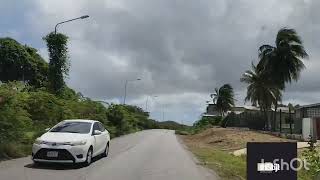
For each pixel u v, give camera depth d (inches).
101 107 1926.7
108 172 693.3
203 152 1210.0
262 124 2992.1
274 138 1856.5
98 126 871.1
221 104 4611.2
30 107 1156.5
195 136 2610.7
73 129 782.5
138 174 688.4
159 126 5132.9
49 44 1483.8
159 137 2102.6
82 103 1657.2
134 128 3004.4
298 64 2501.2
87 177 631.2
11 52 2461.9
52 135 735.7
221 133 2151.8
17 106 834.2
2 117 783.1
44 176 616.4
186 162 897.5
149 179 642.2
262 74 2635.3
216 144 1802.4
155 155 1032.8
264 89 2854.3
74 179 605.6
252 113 3107.8
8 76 2477.9
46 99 1200.2
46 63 2620.6
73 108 1496.1
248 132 2102.6
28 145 880.3
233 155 1181.1
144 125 4259.4
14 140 826.8
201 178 673.0
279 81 2509.8
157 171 734.5
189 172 737.6
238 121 3321.9
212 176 700.0
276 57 2484.0
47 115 1200.2
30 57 2527.1
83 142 735.1
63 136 731.4
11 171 645.3
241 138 1822.1
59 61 1487.5
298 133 2204.7
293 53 2479.1
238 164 898.1
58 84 1488.7
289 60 2475.4
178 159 956.0
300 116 2321.6
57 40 1482.5
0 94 792.3
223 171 762.2
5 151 788.6
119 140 1652.3
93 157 834.8
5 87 831.1
